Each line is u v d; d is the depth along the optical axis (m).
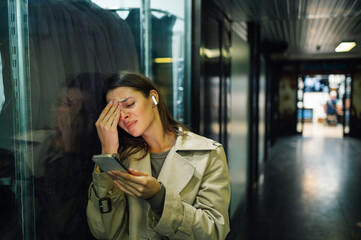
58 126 1.06
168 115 1.25
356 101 11.86
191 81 2.24
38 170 0.97
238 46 4.55
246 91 5.26
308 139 11.73
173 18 2.07
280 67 12.70
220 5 3.25
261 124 7.40
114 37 1.40
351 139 11.53
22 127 0.90
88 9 1.23
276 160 7.95
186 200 1.13
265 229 3.71
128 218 1.21
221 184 1.16
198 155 1.17
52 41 1.02
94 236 1.19
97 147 1.30
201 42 2.28
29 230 0.94
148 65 1.73
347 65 11.89
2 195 0.85
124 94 1.06
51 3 1.02
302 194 5.05
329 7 3.64
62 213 1.09
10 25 0.86
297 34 6.07
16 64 0.88
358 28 5.08
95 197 1.09
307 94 18.30
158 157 1.20
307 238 3.46
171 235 1.03
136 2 1.59
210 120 2.92
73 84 1.13
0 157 0.83
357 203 4.57
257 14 3.94
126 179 0.93
